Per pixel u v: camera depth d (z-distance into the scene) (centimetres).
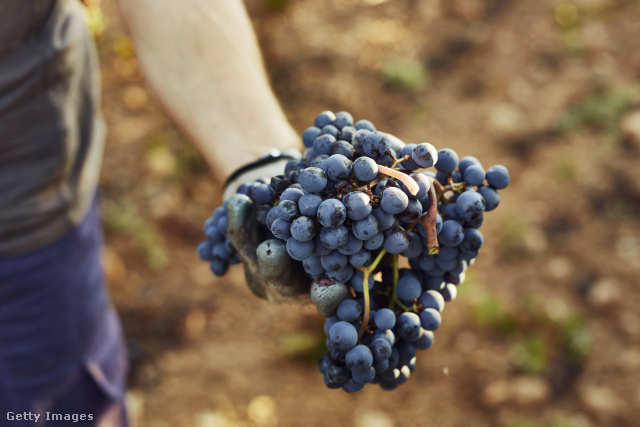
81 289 187
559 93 402
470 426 284
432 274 104
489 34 436
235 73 147
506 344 306
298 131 379
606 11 445
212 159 143
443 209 100
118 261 335
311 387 300
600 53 421
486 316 313
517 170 369
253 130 143
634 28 434
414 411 290
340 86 402
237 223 106
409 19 445
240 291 332
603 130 382
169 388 301
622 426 278
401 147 105
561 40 429
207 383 303
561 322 310
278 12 439
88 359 201
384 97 404
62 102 156
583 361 299
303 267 104
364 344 96
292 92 399
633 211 350
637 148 372
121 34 416
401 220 92
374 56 422
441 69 420
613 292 317
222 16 152
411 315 99
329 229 87
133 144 377
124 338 314
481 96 404
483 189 105
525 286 324
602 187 360
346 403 294
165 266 338
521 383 292
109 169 366
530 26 439
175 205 356
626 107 390
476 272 331
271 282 101
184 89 146
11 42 138
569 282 325
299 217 89
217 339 316
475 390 294
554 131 385
